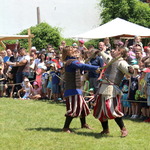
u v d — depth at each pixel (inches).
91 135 263.9
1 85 515.8
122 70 254.2
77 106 267.6
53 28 842.8
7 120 318.3
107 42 454.9
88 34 533.6
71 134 264.4
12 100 466.0
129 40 556.7
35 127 289.3
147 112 342.0
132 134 270.5
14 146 229.0
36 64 511.8
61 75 451.5
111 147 228.8
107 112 251.8
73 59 267.6
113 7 810.2
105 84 256.5
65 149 223.1
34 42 826.2
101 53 268.5
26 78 499.2
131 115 364.2
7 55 537.3
